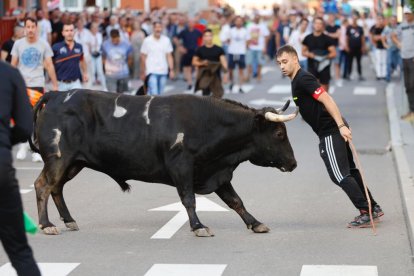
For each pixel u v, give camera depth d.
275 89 61.84
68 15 58.56
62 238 20.66
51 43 58.69
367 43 93.38
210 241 20.31
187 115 20.73
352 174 22.27
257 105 51.59
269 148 20.86
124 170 21.11
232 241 20.31
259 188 27.39
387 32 65.50
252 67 71.50
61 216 21.52
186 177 20.70
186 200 20.80
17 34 38.59
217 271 17.61
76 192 26.94
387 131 40.66
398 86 61.16
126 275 17.34
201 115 20.75
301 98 21.62
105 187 27.78
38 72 32.09
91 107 21.02
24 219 14.23
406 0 40.69
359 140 37.78
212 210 24.03
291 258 18.67
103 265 18.12
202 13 89.94
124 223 22.39
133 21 69.12
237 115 20.75
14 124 14.38
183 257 18.78
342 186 21.56
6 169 13.88
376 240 20.31
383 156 34.31
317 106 21.52
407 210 22.66
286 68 21.66
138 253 19.17
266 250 19.39
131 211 23.97
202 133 20.70
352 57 67.75
